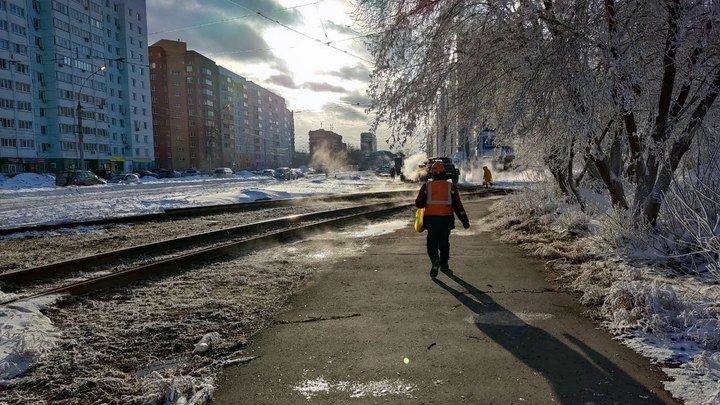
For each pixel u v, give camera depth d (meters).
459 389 3.11
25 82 66.25
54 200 21.73
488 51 8.08
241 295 5.61
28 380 3.37
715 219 6.25
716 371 3.19
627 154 10.19
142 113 92.94
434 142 10.70
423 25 8.58
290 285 6.09
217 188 31.53
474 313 4.72
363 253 8.33
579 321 4.41
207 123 119.25
